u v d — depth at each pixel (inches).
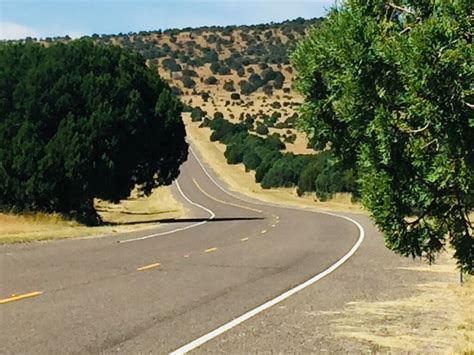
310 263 791.7
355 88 286.8
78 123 1600.6
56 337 382.3
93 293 540.1
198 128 6102.4
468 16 254.8
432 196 291.6
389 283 642.8
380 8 306.8
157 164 1817.2
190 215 2142.0
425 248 313.3
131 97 1680.6
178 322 435.8
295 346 378.3
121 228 1342.3
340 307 510.0
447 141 265.6
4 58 1675.7
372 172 298.4
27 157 1563.7
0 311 456.4
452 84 251.9
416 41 253.9
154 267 719.1
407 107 272.5
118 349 358.0
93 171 1605.6
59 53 1691.7
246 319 453.4
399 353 371.6
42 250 869.8
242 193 3403.1
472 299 552.7
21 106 1603.1
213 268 723.4
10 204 1590.8
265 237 1167.6
